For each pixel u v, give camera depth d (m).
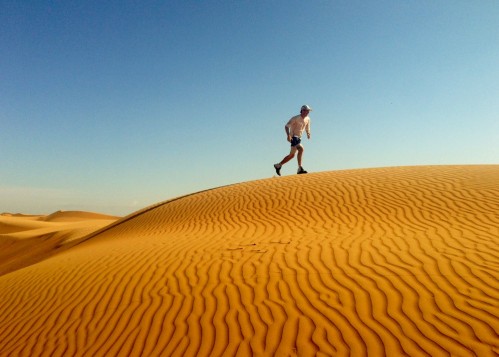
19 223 47.44
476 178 14.48
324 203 13.52
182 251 9.64
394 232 9.68
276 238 10.09
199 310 6.26
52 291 8.34
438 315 5.30
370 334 5.06
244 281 7.12
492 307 5.32
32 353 5.91
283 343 5.11
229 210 14.70
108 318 6.52
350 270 7.10
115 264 9.29
